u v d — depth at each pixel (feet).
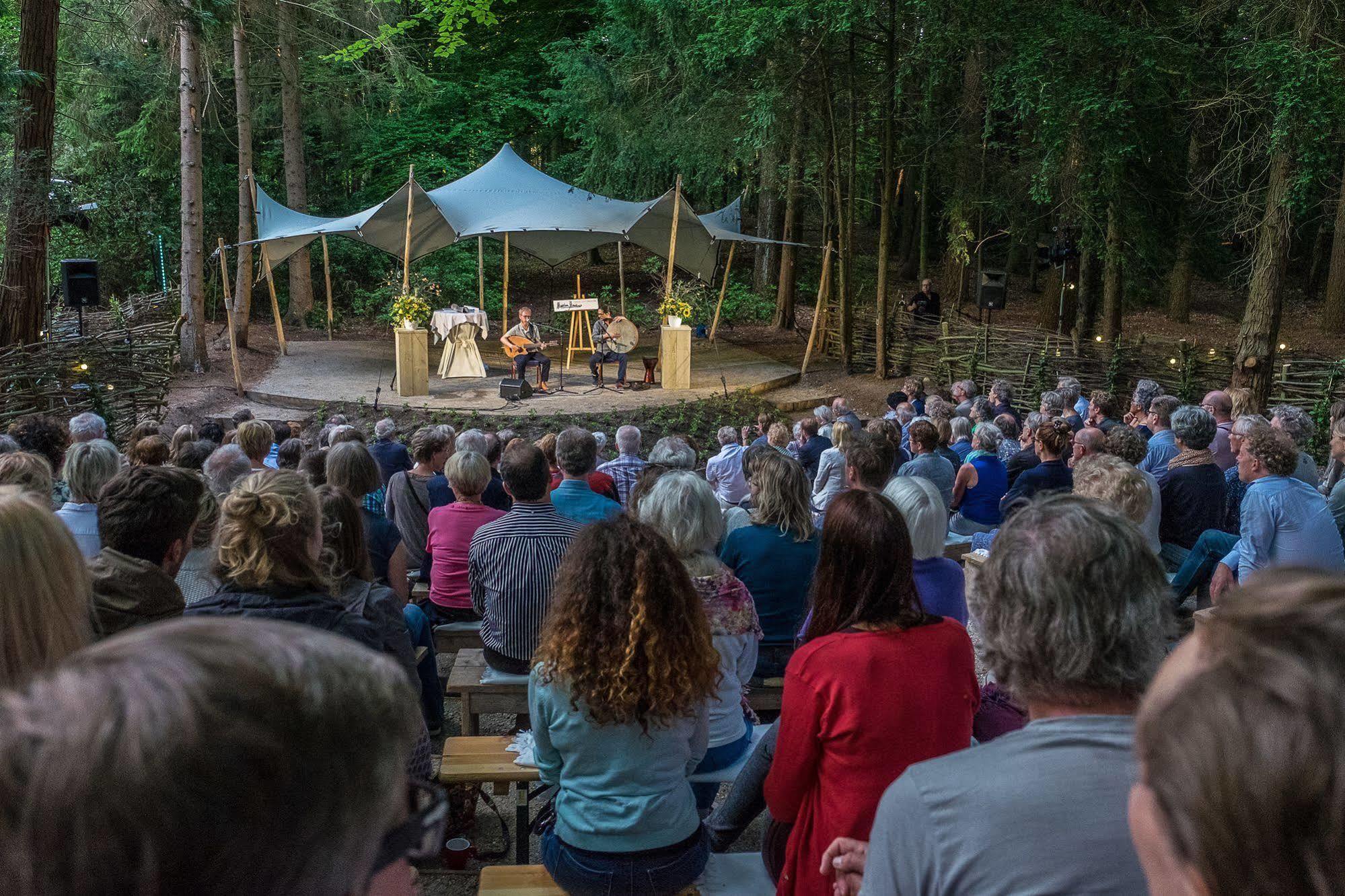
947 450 26.40
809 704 7.39
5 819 1.92
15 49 56.39
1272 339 44.78
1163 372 49.65
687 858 8.75
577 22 87.40
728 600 10.69
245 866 2.02
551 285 94.58
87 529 13.58
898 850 4.41
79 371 41.50
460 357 56.18
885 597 7.73
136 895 1.92
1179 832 2.21
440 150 83.82
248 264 62.85
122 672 2.10
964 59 59.11
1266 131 44.27
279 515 8.69
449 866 12.02
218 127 73.10
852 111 59.41
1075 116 47.19
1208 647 2.37
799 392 56.08
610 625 8.36
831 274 79.77
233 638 2.29
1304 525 14.57
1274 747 2.00
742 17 52.60
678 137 67.82
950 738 7.43
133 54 66.90
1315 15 40.50
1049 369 52.85
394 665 2.60
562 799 8.89
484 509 16.30
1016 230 66.28
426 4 65.72
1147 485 13.57
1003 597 5.00
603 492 21.91
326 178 84.64
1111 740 4.42
